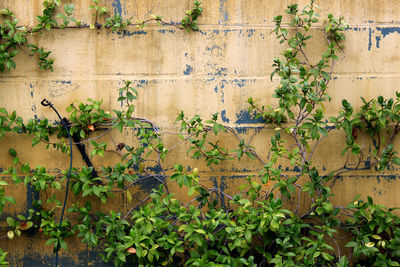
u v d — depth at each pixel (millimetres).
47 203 3170
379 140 3146
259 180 3207
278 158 3201
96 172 3213
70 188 3219
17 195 3219
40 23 3119
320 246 2768
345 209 3180
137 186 3217
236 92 3180
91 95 3195
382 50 3143
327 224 2979
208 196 3152
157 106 3195
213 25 3150
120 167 2971
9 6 3135
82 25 3152
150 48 3172
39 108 3195
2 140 3199
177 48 3166
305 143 3059
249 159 3209
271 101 3174
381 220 2928
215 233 2967
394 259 3094
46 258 3242
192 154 3205
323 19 3137
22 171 3070
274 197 3188
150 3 3150
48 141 3135
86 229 2994
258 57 3156
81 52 3174
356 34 3139
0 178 3205
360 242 2889
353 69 3156
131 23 3156
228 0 3135
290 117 2881
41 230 3113
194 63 3172
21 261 3234
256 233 2840
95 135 3209
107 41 3168
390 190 3193
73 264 3246
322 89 2959
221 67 3170
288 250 2932
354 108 3168
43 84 3182
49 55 3176
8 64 3096
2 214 3215
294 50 3154
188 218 2768
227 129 3193
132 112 3117
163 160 3191
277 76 3162
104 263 3238
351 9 3125
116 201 3221
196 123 3189
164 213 3117
